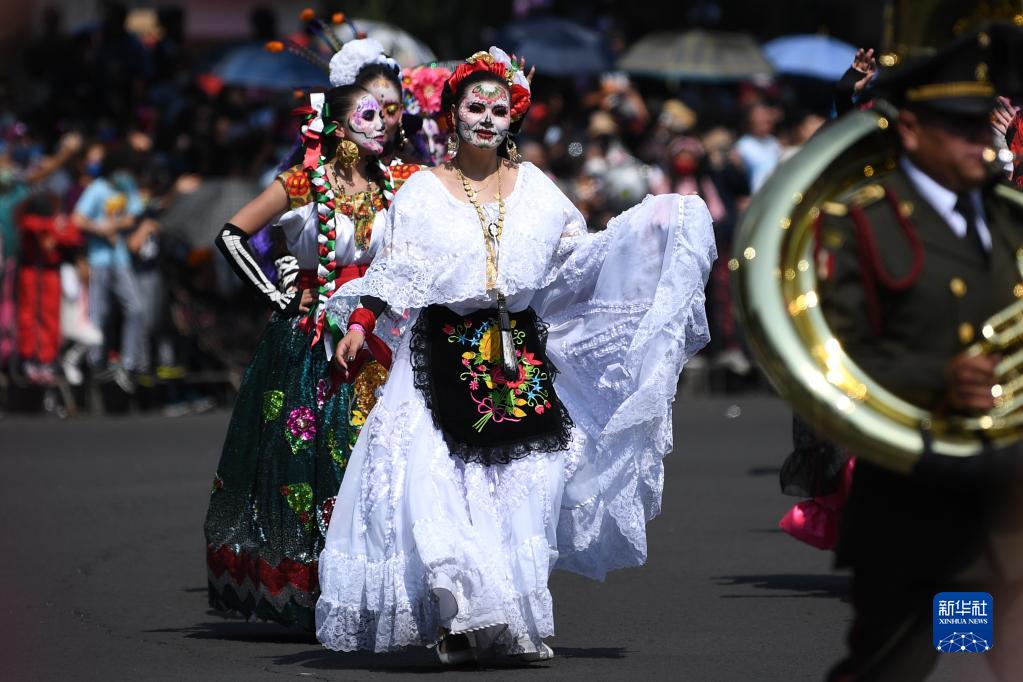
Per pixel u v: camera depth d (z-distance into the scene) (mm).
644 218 16906
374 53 18891
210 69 48906
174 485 29672
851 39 70312
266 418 18297
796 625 18062
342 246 18406
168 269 42500
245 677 15812
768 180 10688
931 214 10977
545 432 16484
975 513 10828
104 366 42750
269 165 43844
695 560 22344
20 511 26750
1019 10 10844
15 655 16969
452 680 15453
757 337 10461
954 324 10867
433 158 20844
